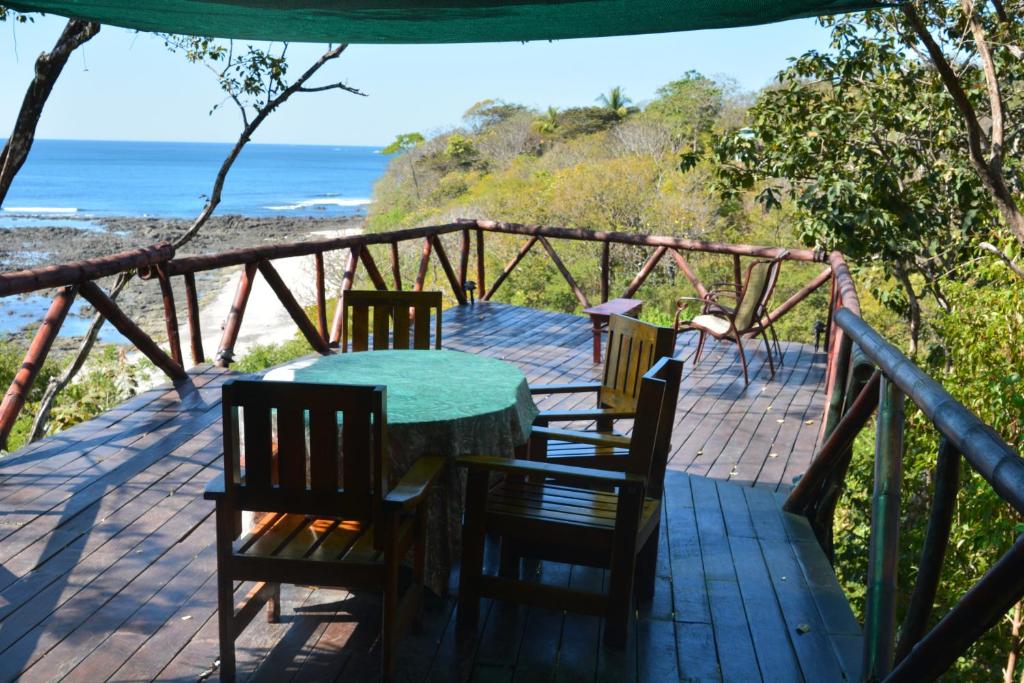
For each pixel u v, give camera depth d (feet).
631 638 7.70
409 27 10.99
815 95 31.30
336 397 6.23
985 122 34.22
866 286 33.01
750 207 73.87
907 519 22.75
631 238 23.16
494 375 9.55
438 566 8.06
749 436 14.28
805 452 13.48
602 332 19.92
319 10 9.94
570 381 17.66
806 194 29.58
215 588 8.45
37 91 16.53
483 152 150.51
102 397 30.60
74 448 12.28
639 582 8.43
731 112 107.65
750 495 11.49
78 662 7.09
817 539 10.55
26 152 16.97
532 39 11.78
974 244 26.37
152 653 7.25
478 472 7.47
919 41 26.32
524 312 24.93
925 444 20.26
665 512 10.82
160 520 10.01
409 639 7.52
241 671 6.98
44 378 41.37
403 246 77.71
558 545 7.91
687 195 76.79
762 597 8.57
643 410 6.98
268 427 6.39
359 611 7.98
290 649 7.32
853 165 31.09
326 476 6.42
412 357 10.48
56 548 9.20
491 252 76.43
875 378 9.07
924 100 29.17
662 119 109.29
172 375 15.43
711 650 7.55
